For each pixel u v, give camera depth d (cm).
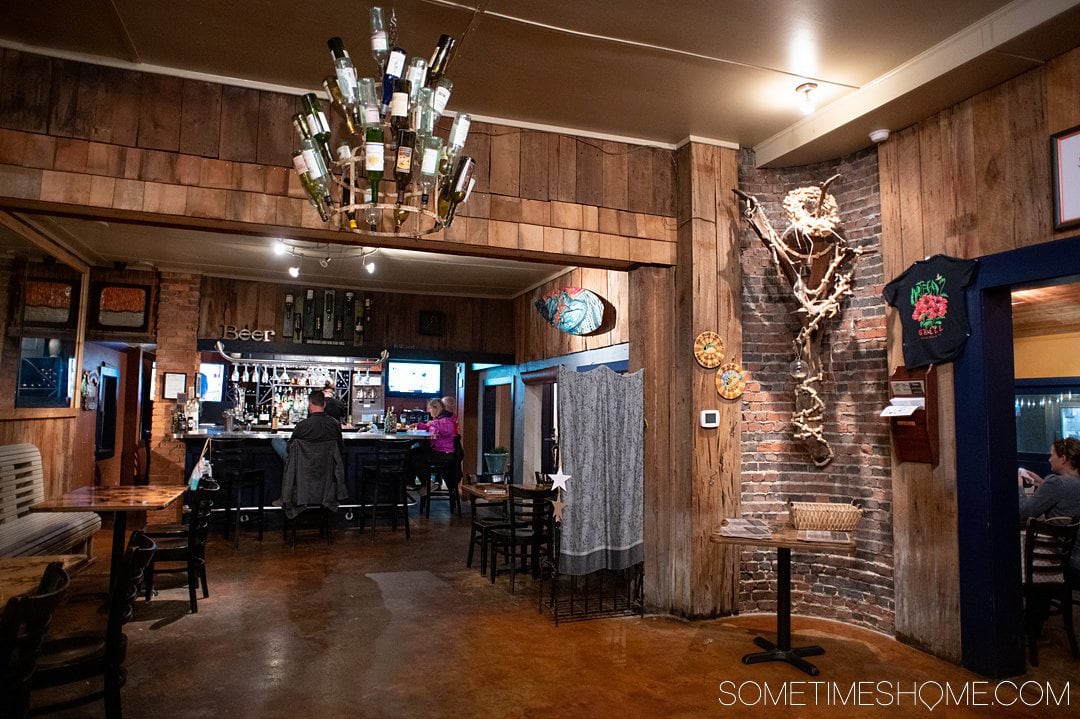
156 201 394
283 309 923
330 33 371
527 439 960
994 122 394
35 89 378
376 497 744
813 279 486
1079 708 339
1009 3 345
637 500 499
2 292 516
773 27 367
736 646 424
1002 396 396
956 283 405
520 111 466
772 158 510
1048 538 449
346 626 446
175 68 405
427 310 1004
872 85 425
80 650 262
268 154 419
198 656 390
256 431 911
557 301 750
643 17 359
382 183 436
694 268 496
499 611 488
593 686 358
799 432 492
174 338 854
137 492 473
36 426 585
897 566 436
